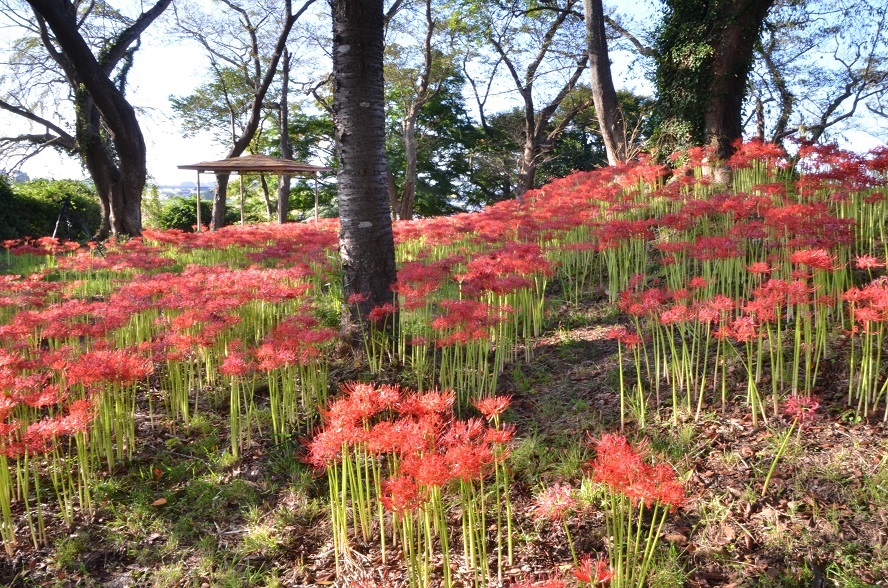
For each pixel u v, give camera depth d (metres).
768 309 4.04
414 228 9.22
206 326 5.17
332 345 6.07
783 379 4.50
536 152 30.61
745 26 10.48
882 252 6.23
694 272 6.95
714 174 9.98
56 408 5.19
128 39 16.86
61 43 15.06
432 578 3.23
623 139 16.23
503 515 3.67
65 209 16.77
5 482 3.71
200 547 3.74
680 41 11.15
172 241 11.08
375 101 5.68
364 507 3.71
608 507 3.52
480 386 4.98
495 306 5.28
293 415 4.92
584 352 5.79
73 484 4.36
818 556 3.04
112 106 16.20
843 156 7.09
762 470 3.63
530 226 7.30
